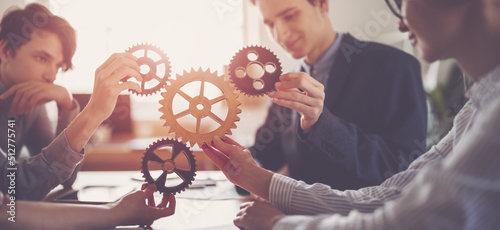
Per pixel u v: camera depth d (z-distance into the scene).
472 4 0.54
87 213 0.81
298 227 0.63
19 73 1.50
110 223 0.83
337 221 0.57
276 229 0.68
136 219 0.87
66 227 0.77
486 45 0.55
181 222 0.92
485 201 0.45
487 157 0.45
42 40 1.51
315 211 0.83
